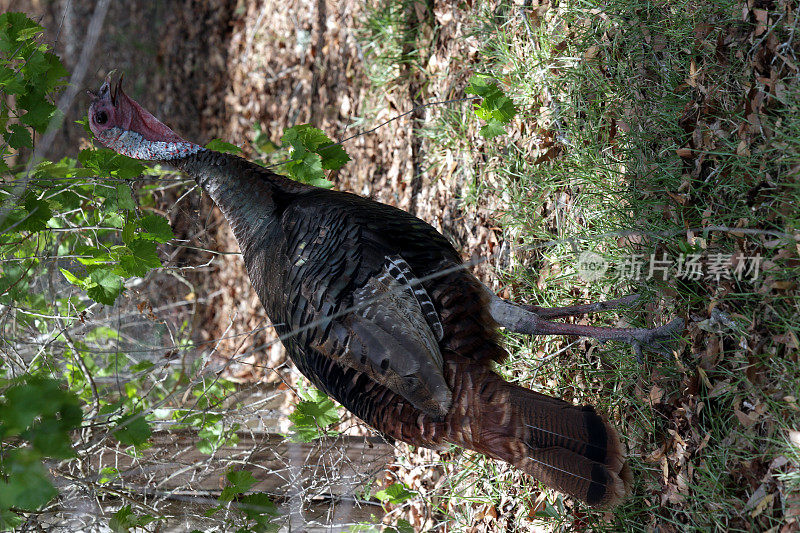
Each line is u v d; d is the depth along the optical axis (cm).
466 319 446
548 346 586
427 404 430
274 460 698
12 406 338
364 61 1009
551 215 614
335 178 1030
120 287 558
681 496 436
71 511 539
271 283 499
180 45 1385
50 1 1439
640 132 517
